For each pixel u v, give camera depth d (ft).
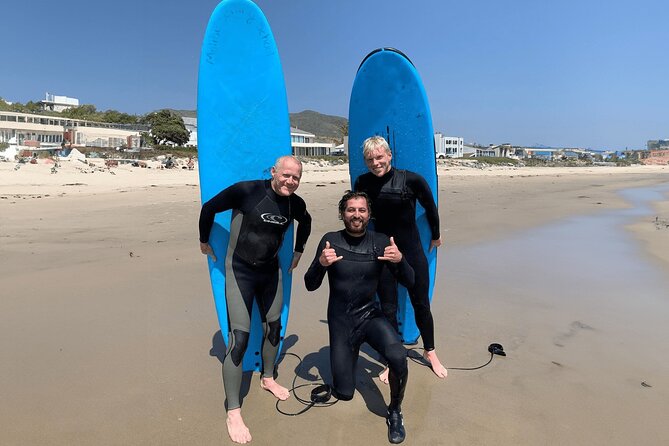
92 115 233.96
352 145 10.73
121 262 17.58
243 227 7.98
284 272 9.49
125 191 48.47
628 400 8.33
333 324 7.82
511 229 27.27
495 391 8.63
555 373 9.38
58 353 9.93
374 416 7.83
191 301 13.41
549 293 14.70
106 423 7.46
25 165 66.44
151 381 8.87
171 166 92.22
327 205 37.06
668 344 10.85
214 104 9.45
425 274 9.21
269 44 9.71
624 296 14.42
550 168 221.46
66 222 26.78
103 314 12.26
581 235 25.57
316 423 7.61
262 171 9.71
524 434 7.29
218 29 9.44
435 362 9.40
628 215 35.45
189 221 27.63
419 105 10.09
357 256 7.67
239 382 7.64
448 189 64.03
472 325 11.98
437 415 7.80
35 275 15.67
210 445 7.00
